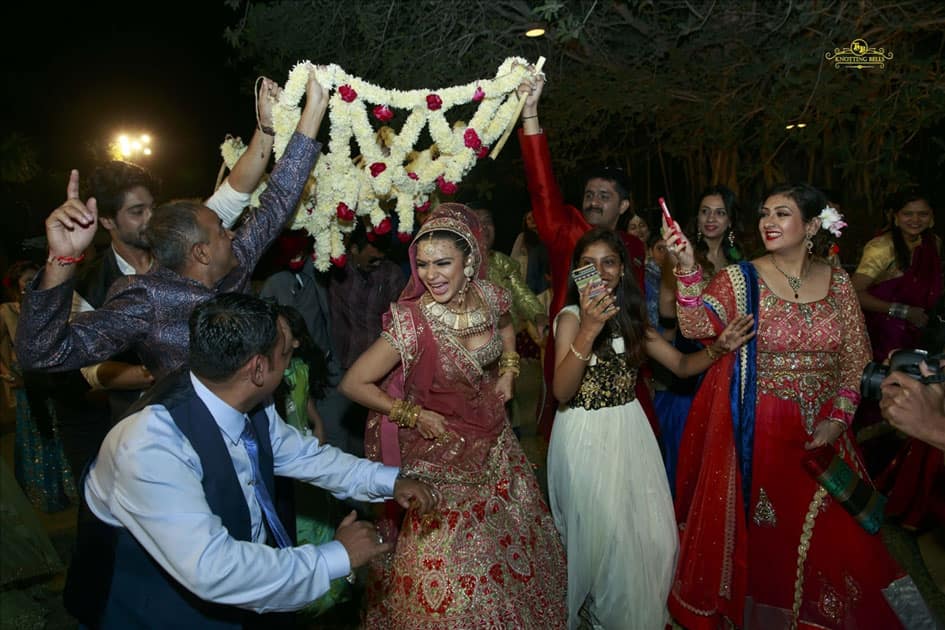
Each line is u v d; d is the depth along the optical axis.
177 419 2.09
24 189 12.62
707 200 4.61
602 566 3.39
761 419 3.36
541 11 6.77
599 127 8.35
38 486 5.34
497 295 3.24
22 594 3.68
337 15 8.15
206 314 2.09
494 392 3.25
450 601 2.92
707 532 3.37
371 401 3.09
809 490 3.30
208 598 1.96
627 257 3.50
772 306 3.36
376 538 2.21
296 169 3.15
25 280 6.23
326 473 2.55
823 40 6.30
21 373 5.09
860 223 7.39
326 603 3.54
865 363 3.37
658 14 8.08
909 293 5.15
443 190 3.56
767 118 7.33
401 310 3.09
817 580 3.27
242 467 2.27
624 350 3.47
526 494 3.22
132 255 3.30
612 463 3.39
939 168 8.03
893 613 3.21
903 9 6.64
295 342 2.28
